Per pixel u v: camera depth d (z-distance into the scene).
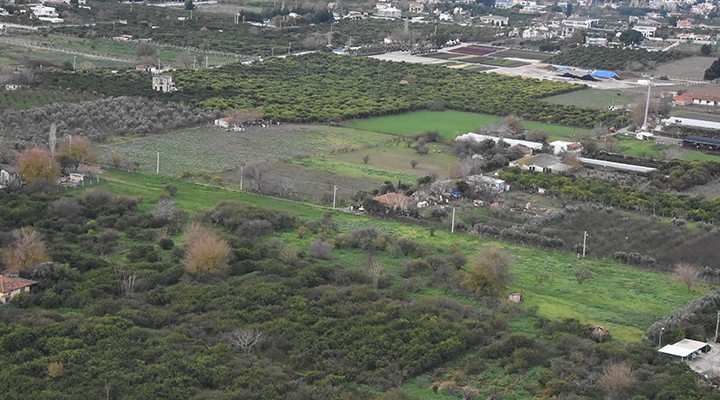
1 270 198.00
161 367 158.62
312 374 160.25
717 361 173.00
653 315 197.12
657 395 155.62
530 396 158.25
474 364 167.88
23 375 154.50
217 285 197.38
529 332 184.12
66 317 177.62
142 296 191.12
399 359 168.25
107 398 149.50
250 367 162.00
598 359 170.75
